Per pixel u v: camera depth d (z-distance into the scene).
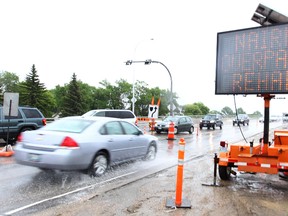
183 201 5.70
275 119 56.69
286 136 7.52
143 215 5.07
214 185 7.11
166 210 5.32
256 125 44.81
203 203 5.77
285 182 7.68
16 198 5.91
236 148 7.18
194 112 100.31
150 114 23.45
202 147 15.34
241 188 6.96
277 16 7.48
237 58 7.15
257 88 6.86
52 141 7.12
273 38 6.68
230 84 7.25
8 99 11.18
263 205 5.73
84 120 8.18
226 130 31.91
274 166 6.71
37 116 14.48
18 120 13.61
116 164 8.61
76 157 7.07
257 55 6.87
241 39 7.10
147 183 7.23
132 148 9.24
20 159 7.38
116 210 5.30
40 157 7.09
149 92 92.94
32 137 7.39
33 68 68.75
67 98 66.75
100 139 7.84
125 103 89.56
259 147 7.19
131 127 9.53
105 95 88.19
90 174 7.62
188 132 27.61
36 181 7.21
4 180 7.24
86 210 5.29
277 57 6.62
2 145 13.79
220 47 7.44
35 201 5.75
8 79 93.94
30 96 67.19
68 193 6.30
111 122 8.62
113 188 6.72
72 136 7.20
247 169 6.93
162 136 22.08
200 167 9.43
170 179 7.68
